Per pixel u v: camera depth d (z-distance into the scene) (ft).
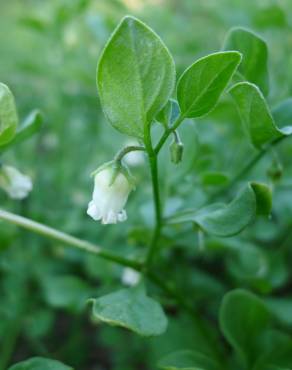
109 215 0.38
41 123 0.45
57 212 0.74
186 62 0.83
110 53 0.33
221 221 0.38
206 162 0.54
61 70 0.93
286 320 0.54
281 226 0.64
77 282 0.59
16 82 1.06
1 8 1.46
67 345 0.69
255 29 0.78
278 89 0.67
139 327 0.36
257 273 0.57
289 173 0.58
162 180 0.47
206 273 0.68
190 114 0.36
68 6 0.86
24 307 0.65
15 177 0.47
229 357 0.55
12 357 0.69
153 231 0.47
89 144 0.89
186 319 0.57
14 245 0.68
